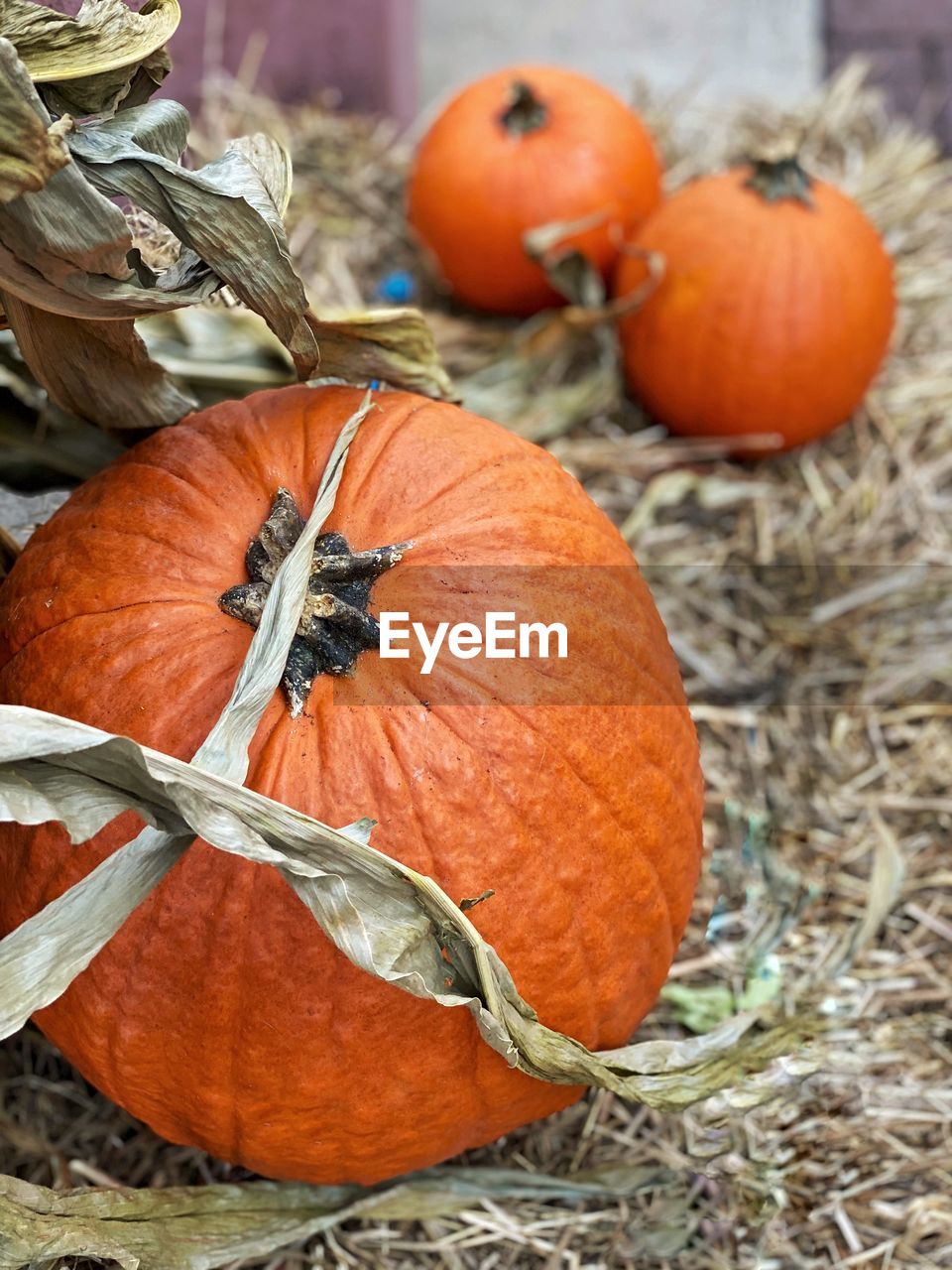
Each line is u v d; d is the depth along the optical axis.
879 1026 1.01
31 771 0.73
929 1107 0.98
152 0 0.79
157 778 0.73
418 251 1.45
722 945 1.03
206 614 0.79
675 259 1.25
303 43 1.57
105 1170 0.92
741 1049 0.87
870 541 1.30
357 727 0.77
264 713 0.78
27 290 0.77
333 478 0.80
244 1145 0.83
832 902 1.07
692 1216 0.92
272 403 0.85
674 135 1.58
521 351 1.33
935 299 1.46
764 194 1.24
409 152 1.54
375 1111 0.81
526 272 1.35
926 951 1.05
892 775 1.16
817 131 1.58
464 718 0.78
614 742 0.81
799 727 1.18
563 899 0.80
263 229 0.78
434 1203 0.90
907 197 1.52
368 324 0.88
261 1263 0.89
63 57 0.76
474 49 1.83
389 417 0.84
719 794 1.13
